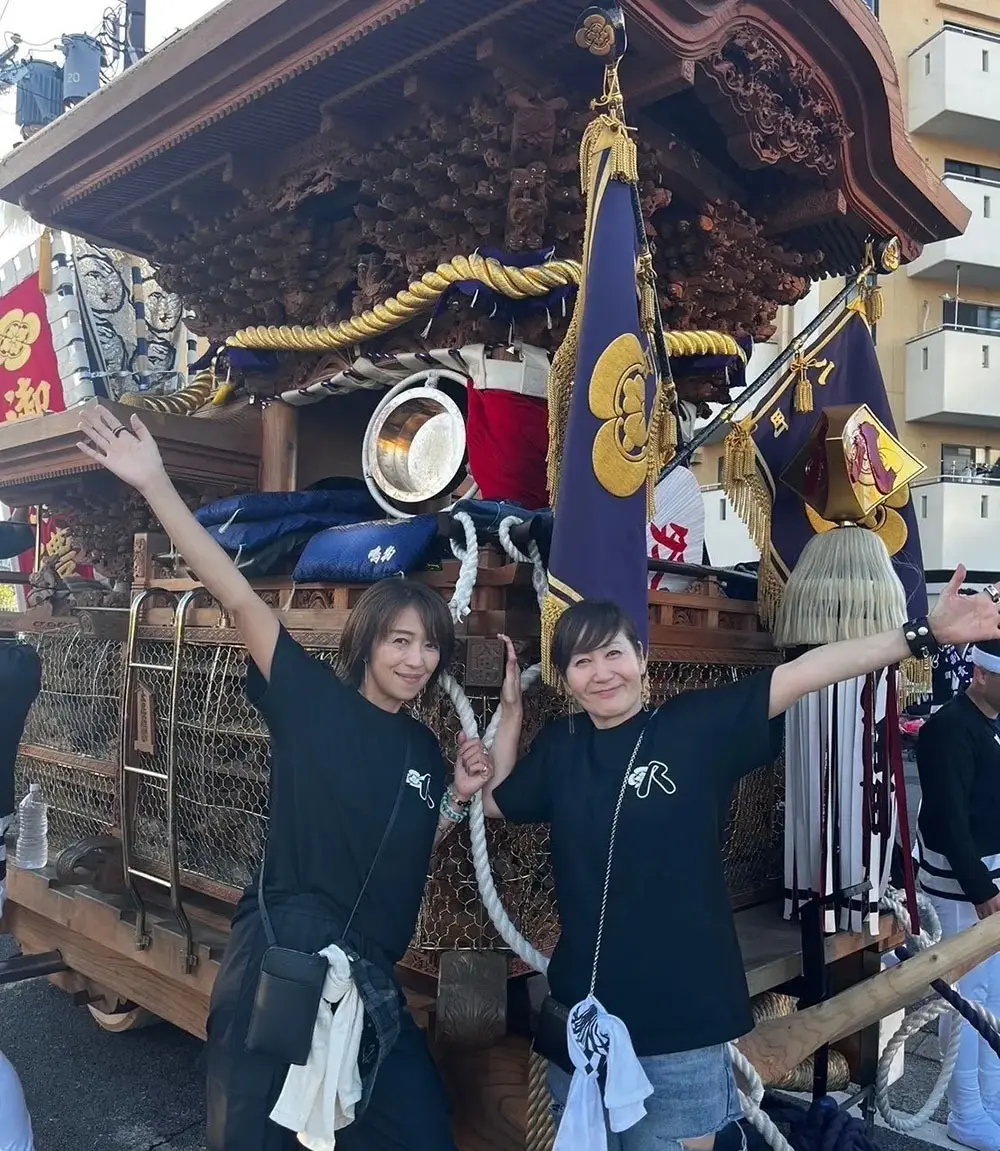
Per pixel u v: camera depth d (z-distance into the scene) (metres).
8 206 6.25
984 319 16.77
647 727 1.86
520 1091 2.18
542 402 2.97
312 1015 1.66
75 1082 3.50
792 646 2.98
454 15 2.37
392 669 1.89
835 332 3.52
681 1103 1.74
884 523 3.26
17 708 2.64
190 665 2.98
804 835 2.92
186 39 2.84
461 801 2.02
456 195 2.86
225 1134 1.74
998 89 15.91
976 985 3.28
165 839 3.04
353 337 3.25
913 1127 2.72
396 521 2.51
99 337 6.23
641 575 2.19
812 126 2.87
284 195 3.26
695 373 3.57
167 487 1.87
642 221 2.39
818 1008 2.25
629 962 1.74
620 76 2.47
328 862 1.81
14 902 3.70
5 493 4.49
